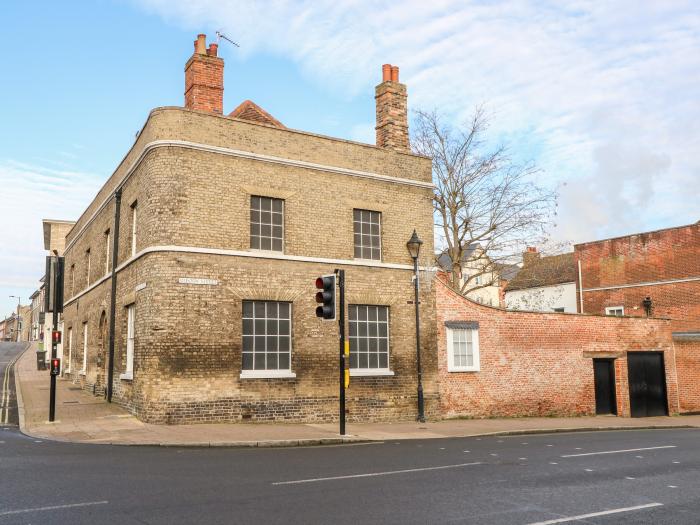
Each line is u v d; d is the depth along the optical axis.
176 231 15.20
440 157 29.02
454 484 8.10
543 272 41.34
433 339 19.05
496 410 19.88
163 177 15.33
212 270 15.53
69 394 20.73
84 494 7.18
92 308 22.73
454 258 28.66
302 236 17.05
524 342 20.78
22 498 6.96
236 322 15.68
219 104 17.83
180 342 14.88
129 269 17.42
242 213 16.17
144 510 6.43
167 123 15.52
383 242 18.55
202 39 17.86
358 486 7.84
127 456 10.41
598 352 22.30
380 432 14.87
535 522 6.18
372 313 18.20
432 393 18.73
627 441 14.21
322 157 17.66
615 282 33.28
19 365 34.50
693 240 29.92
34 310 88.25
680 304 30.16
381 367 18.14
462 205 28.66
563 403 21.25
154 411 14.53
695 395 24.58
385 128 20.09
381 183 18.70
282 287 16.52
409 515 6.35
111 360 18.73
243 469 9.12
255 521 6.03
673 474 9.20
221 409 15.22
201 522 5.97
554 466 9.88
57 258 14.96
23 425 14.06
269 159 16.67
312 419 16.55
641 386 23.28
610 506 6.96
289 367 16.53
